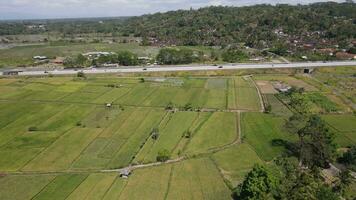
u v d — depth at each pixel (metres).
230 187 78.81
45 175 86.31
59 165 91.44
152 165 90.62
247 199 71.12
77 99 150.75
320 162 87.56
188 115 129.38
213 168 88.38
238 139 106.69
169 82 181.62
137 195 76.38
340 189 75.38
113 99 150.38
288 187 72.56
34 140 107.50
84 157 95.69
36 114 131.62
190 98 152.00
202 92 161.75
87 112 133.75
